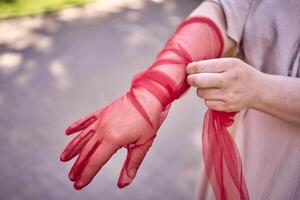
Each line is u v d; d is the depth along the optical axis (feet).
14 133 10.57
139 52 16.02
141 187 9.15
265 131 2.80
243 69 2.17
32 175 9.29
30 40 16.16
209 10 2.67
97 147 2.06
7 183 9.03
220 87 2.12
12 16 18.07
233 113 2.41
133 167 2.18
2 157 9.72
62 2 20.07
